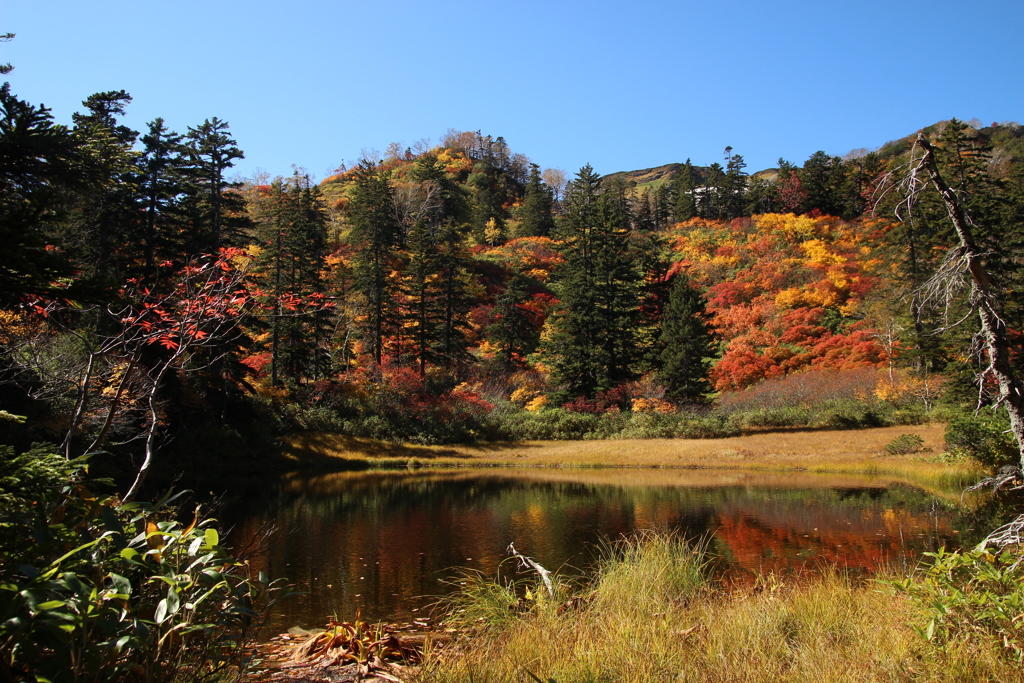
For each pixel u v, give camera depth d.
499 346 46.78
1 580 2.60
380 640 4.77
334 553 11.14
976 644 4.05
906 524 13.24
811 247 56.09
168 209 23.47
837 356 40.34
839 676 3.80
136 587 3.22
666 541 7.38
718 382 41.41
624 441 32.91
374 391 35.81
